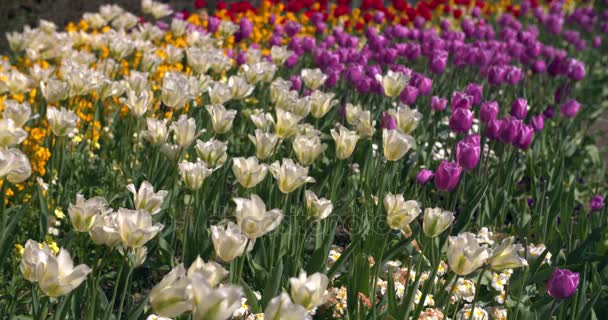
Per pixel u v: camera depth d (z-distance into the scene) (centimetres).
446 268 443
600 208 518
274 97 526
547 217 531
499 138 537
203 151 396
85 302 338
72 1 921
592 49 1402
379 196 470
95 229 298
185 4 1132
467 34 1047
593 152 766
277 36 834
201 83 548
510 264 300
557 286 349
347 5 1098
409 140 402
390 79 532
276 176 361
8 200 479
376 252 442
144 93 475
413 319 350
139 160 575
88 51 770
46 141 514
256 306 368
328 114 658
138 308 316
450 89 820
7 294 388
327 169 534
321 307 393
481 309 401
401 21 1116
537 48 902
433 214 332
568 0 1809
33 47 700
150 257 474
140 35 785
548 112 726
